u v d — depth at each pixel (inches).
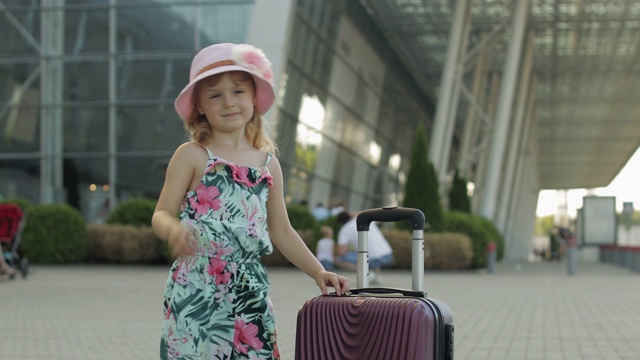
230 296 136.9
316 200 1353.3
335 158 1445.6
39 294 598.9
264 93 143.6
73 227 1018.1
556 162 4084.6
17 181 1162.6
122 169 1143.6
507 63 1396.4
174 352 135.6
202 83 140.3
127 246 1022.4
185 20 1118.4
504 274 1059.9
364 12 1512.1
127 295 594.2
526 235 3292.3
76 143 1152.2
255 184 140.6
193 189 138.9
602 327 415.2
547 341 360.2
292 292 633.0
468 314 479.8
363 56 1545.3
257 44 1075.9
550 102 2664.9
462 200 1432.1
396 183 1945.1
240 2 1093.8
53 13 1152.8
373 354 132.9
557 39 1845.5
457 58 1365.7
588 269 1343.5
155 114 1134.4
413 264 147.8
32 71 1158.3
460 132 2534.5
